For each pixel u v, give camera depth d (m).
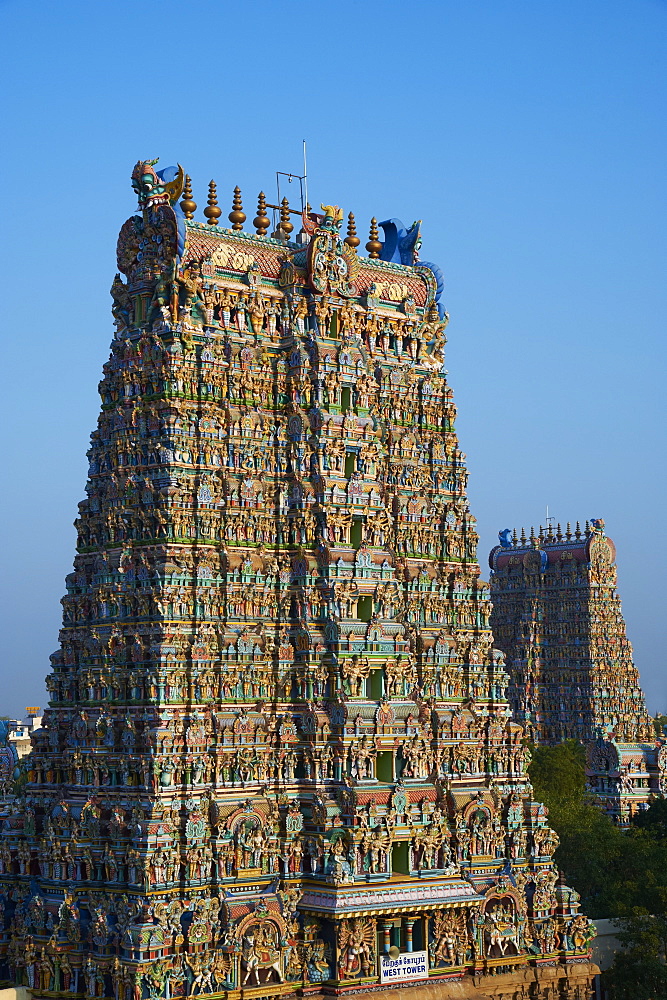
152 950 72.00
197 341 81.56
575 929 88.69
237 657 79.12
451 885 82.25
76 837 77.19
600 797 158.12
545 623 178.62
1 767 123.25
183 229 81.12
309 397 84.75
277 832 78.75
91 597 81.50
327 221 87.50
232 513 80.56
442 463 91.75
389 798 80.69
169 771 75.50
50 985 76.50
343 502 84.00
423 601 88.12
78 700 81.38
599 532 176.88
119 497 80.75
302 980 77.25
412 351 92.06
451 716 86.44
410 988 79.69
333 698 81.38
